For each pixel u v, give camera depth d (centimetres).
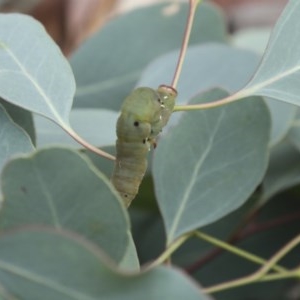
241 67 67
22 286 50
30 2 115
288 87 56
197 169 60
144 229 71
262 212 71
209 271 70
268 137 60
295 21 57
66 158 51
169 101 55
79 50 73
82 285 50
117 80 73
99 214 51
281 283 70
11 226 51
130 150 54
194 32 75
